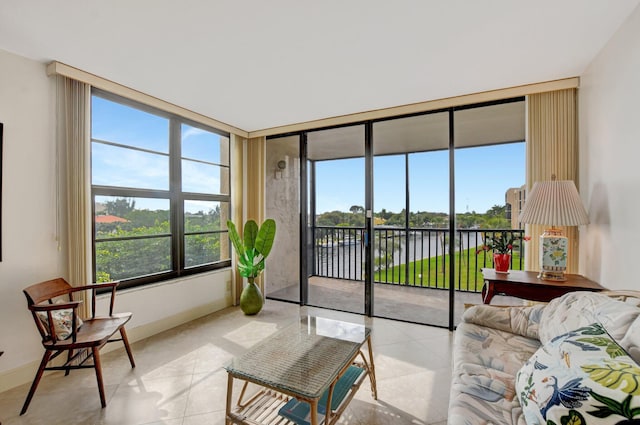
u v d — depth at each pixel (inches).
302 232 150.7
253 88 103.2
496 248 95.9
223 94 108.3
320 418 57.1
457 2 60.7
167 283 118.2
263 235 134.4
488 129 117.2
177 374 84.7
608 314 48.9
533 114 100.3
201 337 109.9
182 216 127.7
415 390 76.9
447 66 87.6
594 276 82.7
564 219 79.1
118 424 64.9
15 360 79.6
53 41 74.5
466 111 116.7
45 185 85.8
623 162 67.8
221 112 127.3
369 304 133.0
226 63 85.9
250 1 60.1
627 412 30.1
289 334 76.0
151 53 80.4
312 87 102.4
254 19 66.1
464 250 144.4
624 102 67.2
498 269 93.1
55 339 70.8
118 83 98.7
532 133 100.3
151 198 116.2
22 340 81.0
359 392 76.2
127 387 78.4
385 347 101.5
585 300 57.2
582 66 87.1
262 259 137.3
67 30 69.9
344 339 72.8
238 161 153.3
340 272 148.3
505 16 65.1
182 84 99.7
